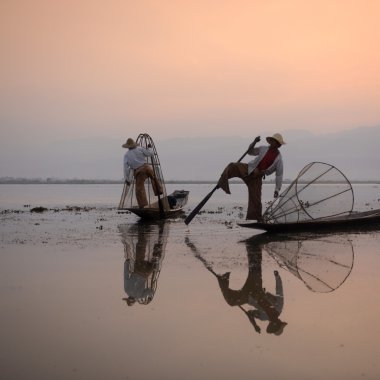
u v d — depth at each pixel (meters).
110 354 4.35
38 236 12.33
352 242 10.72
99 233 12.91
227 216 18.12
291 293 6.43
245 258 8.91
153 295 6.35
